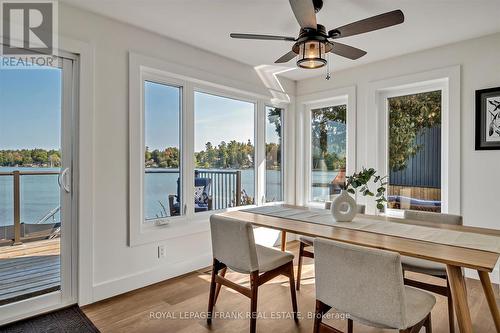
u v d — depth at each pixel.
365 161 3.58
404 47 3.04
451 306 1.93
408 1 2.18
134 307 2.35
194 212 3.21
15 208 2.18
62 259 2.32
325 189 4.13
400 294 1.27
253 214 2.54
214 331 2.03
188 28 2.66
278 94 4.02
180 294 2.58
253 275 1.94
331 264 1.45
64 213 2.33
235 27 2.62
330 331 1.53
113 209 2.53
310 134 4.30
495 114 2.73
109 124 2.50
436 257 1.41
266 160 4.05
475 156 2.84
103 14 2.42
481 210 2.82
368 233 1.86
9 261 2.16
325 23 2.51
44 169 2.26
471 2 2.19
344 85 3.76
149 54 2.73
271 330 2.04
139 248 2.70
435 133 3.20
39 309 2.22
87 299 2.38
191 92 3.16
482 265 1.30
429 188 3.24
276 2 2.21
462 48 2.90
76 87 2.36
